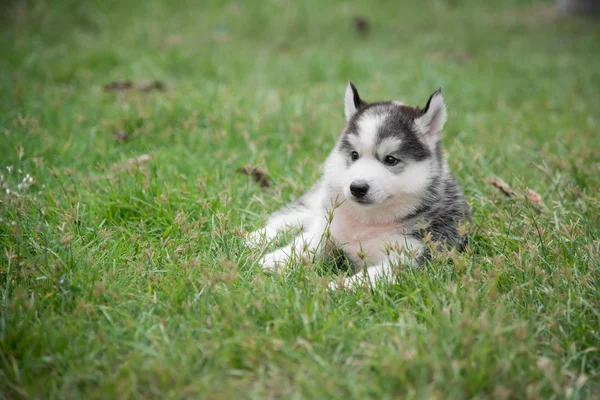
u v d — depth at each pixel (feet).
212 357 10.23
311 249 14.69
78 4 42.14
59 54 31.91
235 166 19.81
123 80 28.45
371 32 44.60
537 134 24.02
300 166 19.62
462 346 10.25
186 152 20.38
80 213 15.96
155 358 10.27
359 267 15.39
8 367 9.85
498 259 13.12
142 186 17.11
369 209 14.62
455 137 23.24
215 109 23.73
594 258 13.12
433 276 12.94
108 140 21.38
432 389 9.59
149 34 38.11
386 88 29.17
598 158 20.70
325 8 47.85
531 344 10.66
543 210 16.14
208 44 37.17
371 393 9.62
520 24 49.75
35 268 12.39
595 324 11.32
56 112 23.73
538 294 12.24
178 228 15.29
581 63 36.99
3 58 30.42
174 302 11.80
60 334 10.65
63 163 19.56
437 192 15.08
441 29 46.73
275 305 11.56
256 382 9.94
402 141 14.51
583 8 54.80
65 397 9.46
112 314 11.59
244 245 14.42
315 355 10.07
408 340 10.62
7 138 20.63
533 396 9.21
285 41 40.55
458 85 30.50
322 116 24.67
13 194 15.40
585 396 9.82
